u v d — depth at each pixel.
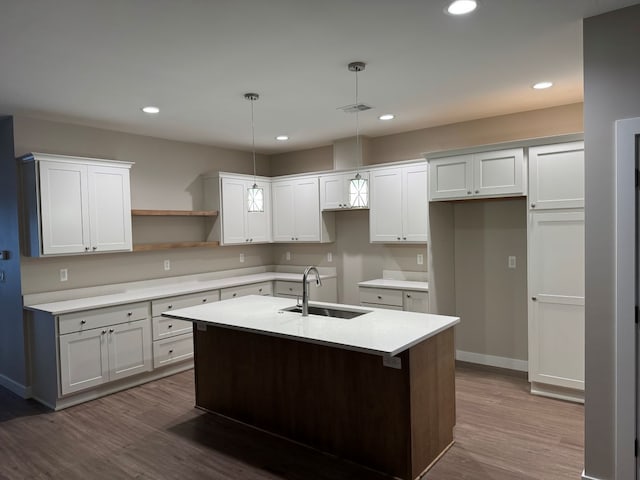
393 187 4.90
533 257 3.76
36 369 3.98
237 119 4.43
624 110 2.32
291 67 3.03
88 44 2.58
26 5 2.11
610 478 2.44
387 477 2.65
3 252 4.18
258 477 2.67
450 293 4.75
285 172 6.41
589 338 2.47
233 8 2.19
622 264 2.34
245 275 6.11
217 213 5.46
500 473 2.64
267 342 3.24
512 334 4.52
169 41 2.57
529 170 3.74
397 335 2.60
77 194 4.09
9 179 4.07
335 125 4.78
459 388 4.03
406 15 2.32
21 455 3.00
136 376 4.32
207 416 3.57
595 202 2.42
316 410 2.99
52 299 4.18
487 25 2.46
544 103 4.07
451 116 4.49
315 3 2.16
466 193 4.11
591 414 2.48
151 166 5.10
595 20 2.38
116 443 3.14
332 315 3.50
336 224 5.85
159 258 5.11
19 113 3.96
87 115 4.11
